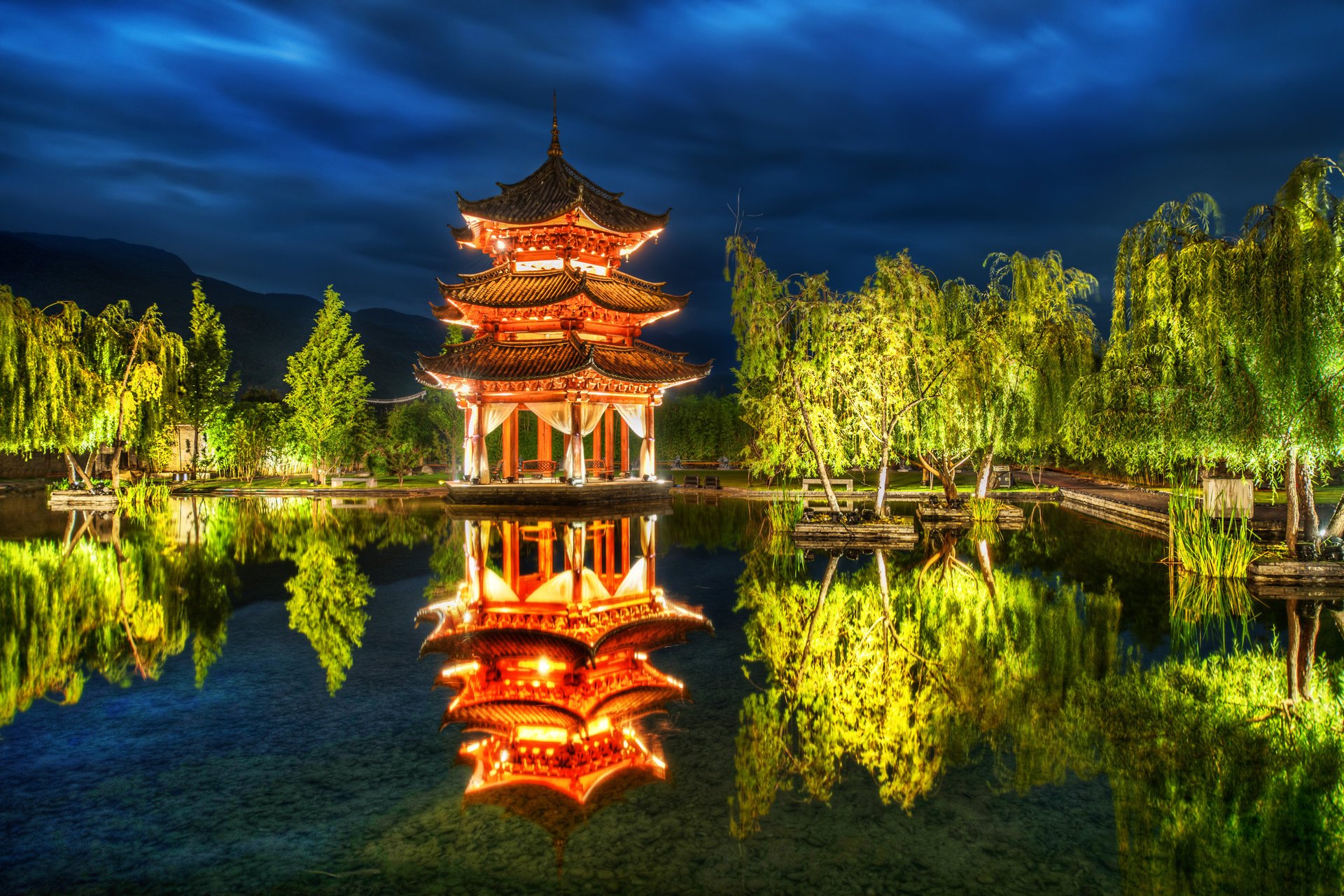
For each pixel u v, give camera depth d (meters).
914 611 15.75
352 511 37.53
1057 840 7.04
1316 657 12.28
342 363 57.03
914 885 6.33
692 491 47.75
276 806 7.70
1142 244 18.67
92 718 10.13
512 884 6.36
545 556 23.77
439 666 12.37
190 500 44.78
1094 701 10.58
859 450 28.64
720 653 13.02
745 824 7.34
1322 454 16.52
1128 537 26.25
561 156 44.91
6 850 6.89
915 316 26.39
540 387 40.56
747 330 26.92
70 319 40.25
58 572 20.42
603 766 8.63
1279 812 7.54
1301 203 15.98
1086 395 21.91
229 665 12.45
